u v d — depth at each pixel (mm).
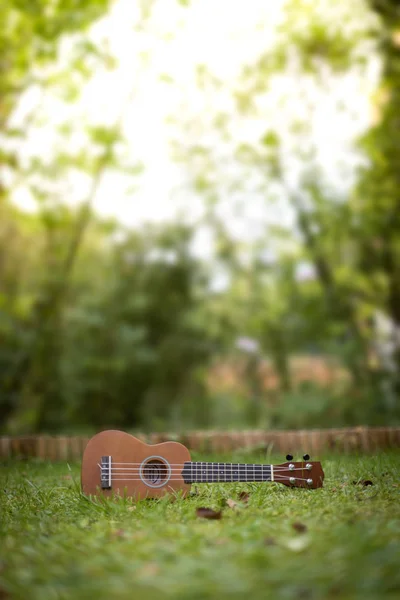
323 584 1497
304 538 1899
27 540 2096
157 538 2037
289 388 8703
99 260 9094
